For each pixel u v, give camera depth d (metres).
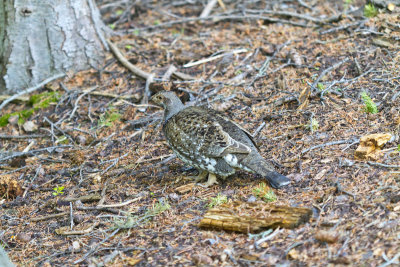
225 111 10.34
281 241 6.48
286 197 7.44
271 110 10.02
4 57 12.41
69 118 11.35
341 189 7.19
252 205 7.25
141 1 16.64
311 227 6.62
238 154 7.70
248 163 7.65
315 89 10.12
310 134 8.92
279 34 12.98
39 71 12.62
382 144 7.99
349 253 6.00
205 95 10.91
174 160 9.39
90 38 12.88
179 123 8.16
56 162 10.09
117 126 10.84
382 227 6.27
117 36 14.03
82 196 8.68
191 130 7.98
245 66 11.79
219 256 6.44
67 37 12.55
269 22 13.98
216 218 7.07
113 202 8.39
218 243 6.73
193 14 15.60
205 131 7.88
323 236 6.20
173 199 8.08
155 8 16.30
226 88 11.13
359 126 8.84
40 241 7.75
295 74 11.02
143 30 14.77
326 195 7.19
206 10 15.10
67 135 10.91
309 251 6.17
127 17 16.08
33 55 12.48
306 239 6.39
